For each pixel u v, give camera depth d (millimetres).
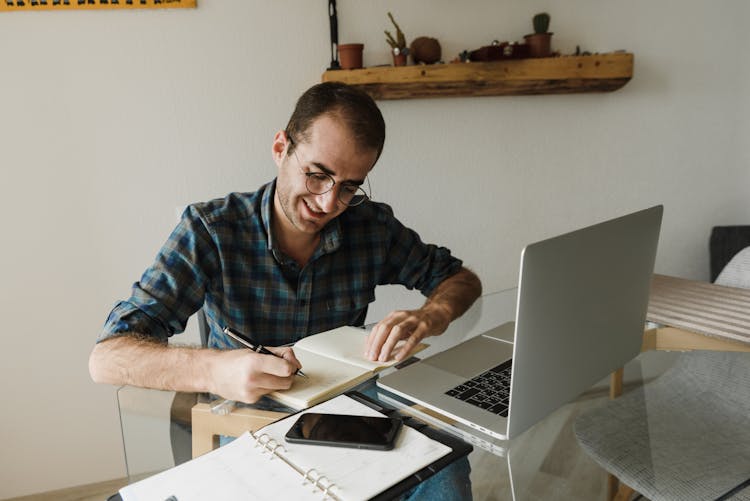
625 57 2146
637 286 983
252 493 621
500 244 2330
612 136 2373
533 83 2080
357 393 884
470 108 2146
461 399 881
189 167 1880
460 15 2066
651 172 2469
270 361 867
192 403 857
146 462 714
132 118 1792
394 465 676
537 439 846
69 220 1788
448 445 728
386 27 1995
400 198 2150
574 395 910
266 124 1932
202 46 1814
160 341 1008
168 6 1748
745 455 843
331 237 1253
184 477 654
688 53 2375
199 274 1145
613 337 969
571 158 2342
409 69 1937
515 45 2016
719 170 2551
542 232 2381
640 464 814
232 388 860
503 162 2248
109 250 1846
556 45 2213
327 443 712
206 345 1352
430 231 2217
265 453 699
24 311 1792
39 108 1701
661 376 1058
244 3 1828
